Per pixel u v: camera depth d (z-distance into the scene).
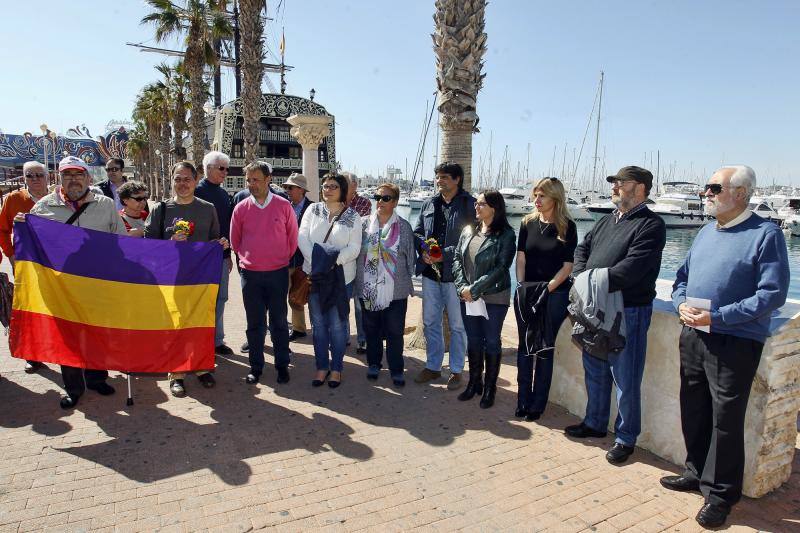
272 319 4.97
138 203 5.45
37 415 4.18
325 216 4.97
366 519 2.96
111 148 50.06
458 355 5.03
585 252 3.98
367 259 4.96
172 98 31.95
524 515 3.05
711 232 3.20
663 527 2.97
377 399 4.74
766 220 2.97
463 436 4.05
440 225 5.07
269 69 41.53
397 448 3.82
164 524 2.85
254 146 16.39
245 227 4.84
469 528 2.91
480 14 6.18
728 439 3.00
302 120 13.56
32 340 4.23
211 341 4.54
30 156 44.69
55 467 3.40
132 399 4.49
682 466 3.63
